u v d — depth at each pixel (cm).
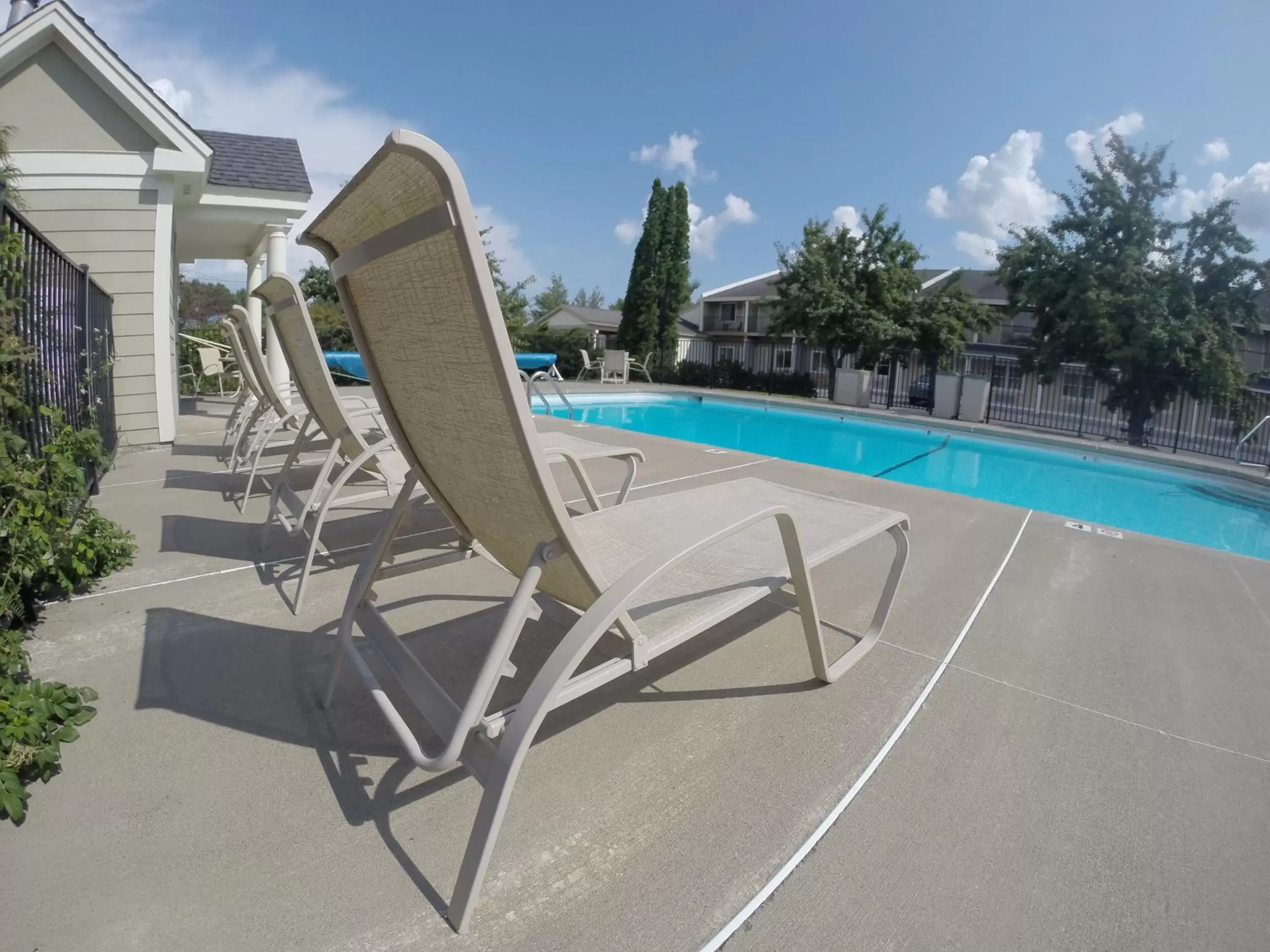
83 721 194
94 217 687
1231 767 205
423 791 176
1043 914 147
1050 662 270
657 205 2445
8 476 231
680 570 224
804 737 208
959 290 1912
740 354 2322
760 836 166
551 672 140
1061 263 1516
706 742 204
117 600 284
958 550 416
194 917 135
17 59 654
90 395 490
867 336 1847
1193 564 408
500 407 144
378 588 306
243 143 995
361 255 158
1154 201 1450
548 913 141
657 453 716
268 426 444
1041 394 1591
